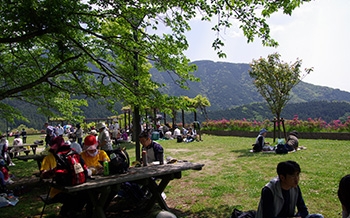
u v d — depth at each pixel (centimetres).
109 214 652
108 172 582
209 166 1134
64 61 781
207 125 2967
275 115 1922
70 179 497
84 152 664
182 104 840
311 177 834
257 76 1834
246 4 716
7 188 952
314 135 2023
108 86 866
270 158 1207
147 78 921
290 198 381
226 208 633
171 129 2941
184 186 845
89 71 862
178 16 755
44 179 572
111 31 820
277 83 1795
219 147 1769
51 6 597
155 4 746
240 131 2547
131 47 822
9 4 636
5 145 1450
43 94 1078
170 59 811
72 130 3566
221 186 800
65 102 1291
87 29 748
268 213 373
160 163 689
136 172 591
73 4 635
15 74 1014
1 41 651
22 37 660
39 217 664
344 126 1936
